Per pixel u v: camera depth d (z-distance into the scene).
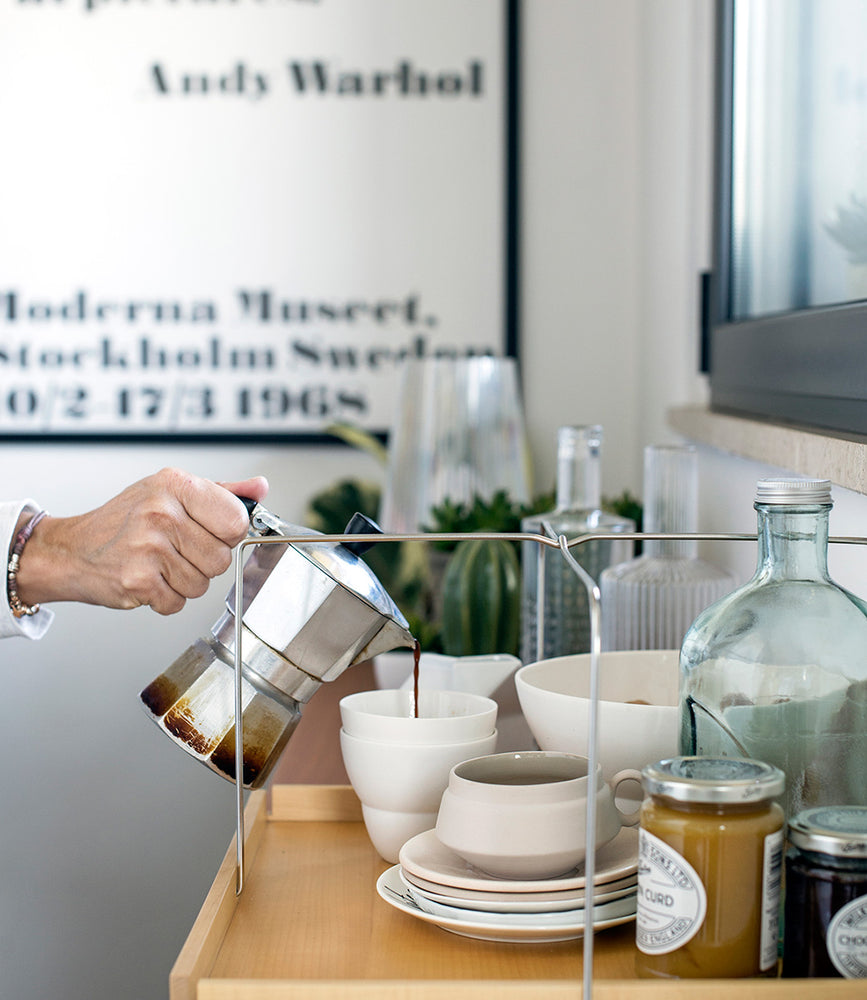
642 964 0.51
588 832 0.49
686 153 1.48
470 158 1.80
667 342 1.56
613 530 0.98
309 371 1.84
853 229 0.85
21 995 1.83
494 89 1.79
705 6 1.45
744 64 1.26
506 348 1.81
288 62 1.80
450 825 0.58
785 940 0.50
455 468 1.54
